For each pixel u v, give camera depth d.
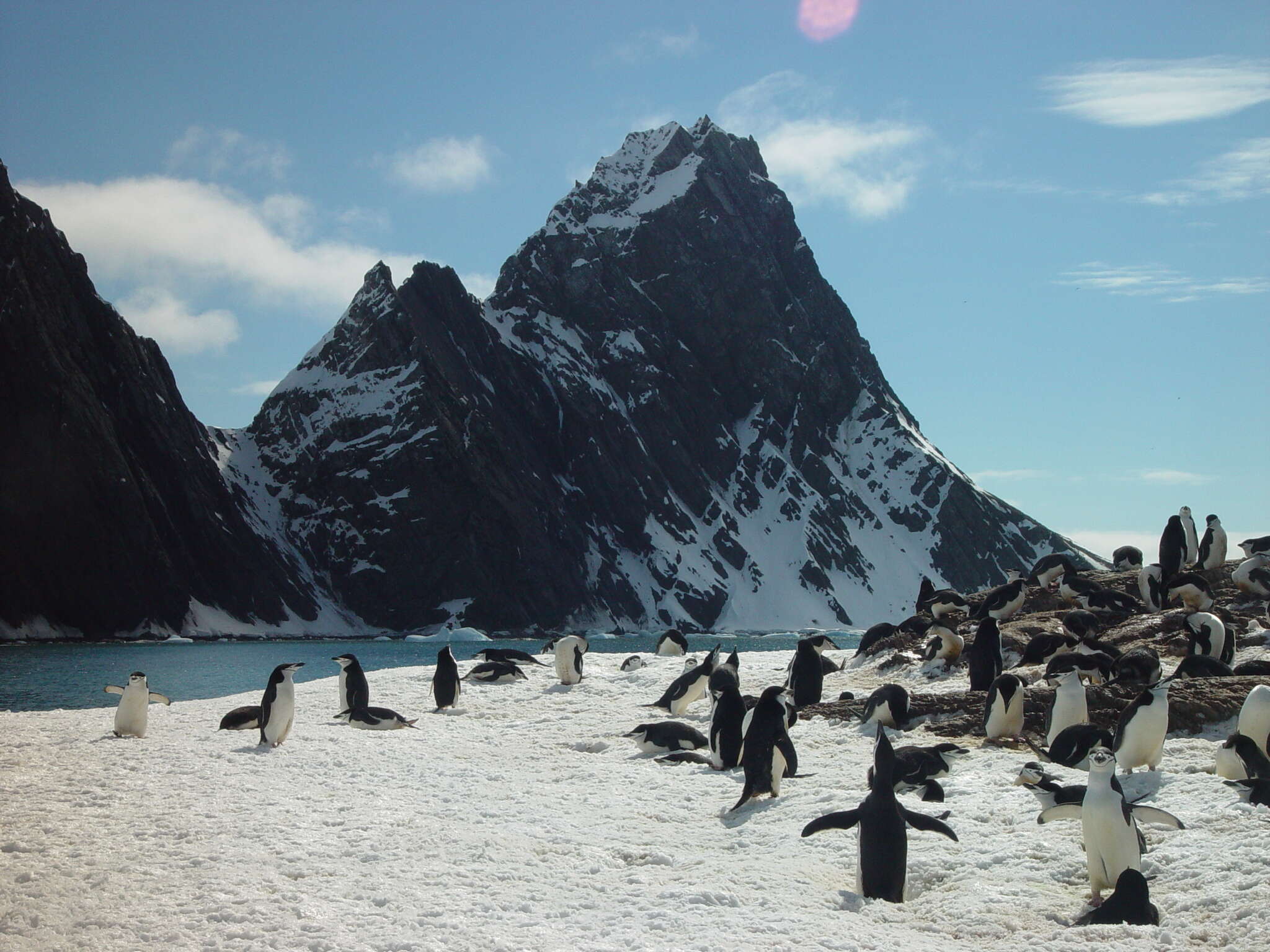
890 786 9.88
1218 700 15.49
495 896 9.27
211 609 105.75
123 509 97.56
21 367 94.00
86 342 103.44
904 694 17.44
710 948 7.96
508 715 21.66
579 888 9.66
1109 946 7.96
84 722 20.14
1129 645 21.28
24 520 91.88
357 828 11.64
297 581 119.38
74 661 62.00
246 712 19.02
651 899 9.26
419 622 122.81
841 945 8.08
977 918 8.70
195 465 112.25
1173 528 26.03
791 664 20.88
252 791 13.51
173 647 85.19
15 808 12.24
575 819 12.46
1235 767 12.13
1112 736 13.62
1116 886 8.84
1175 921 8.42
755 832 11.72
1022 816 11.55
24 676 48.09
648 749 17.08
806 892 9.53
